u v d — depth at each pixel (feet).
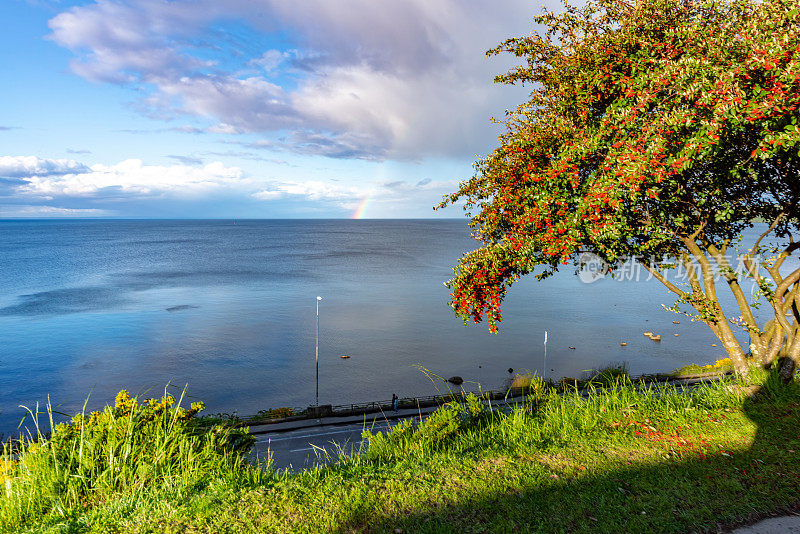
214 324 226.17
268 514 13.26
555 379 143.02
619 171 17.35
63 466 15.39
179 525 12.74
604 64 21.22
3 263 508.53
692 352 179.32
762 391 23.39
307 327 221.66
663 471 16.16
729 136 18.60
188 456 16.30
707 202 22.90
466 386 141.90
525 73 25.80
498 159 22.70
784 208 23.07
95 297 297.12
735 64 16.70
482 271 21.25
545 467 16.43
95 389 140.15
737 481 15.48
